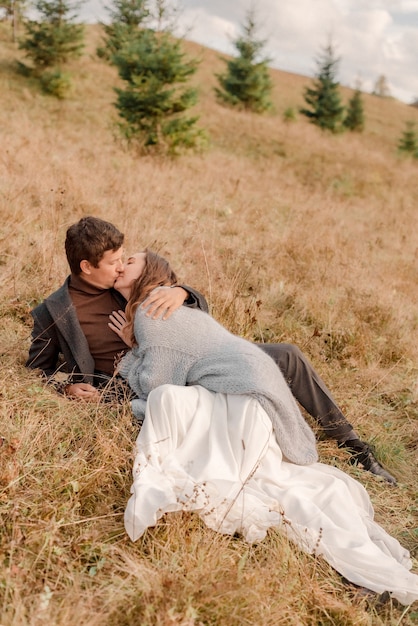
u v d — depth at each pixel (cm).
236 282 537
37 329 362
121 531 268
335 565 267
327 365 475
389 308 574
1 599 221
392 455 381
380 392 456
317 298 564
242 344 327
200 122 2112
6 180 705
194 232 676
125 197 759
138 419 327
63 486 280
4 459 280
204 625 227
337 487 297
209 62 3541
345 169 1944
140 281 338
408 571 264
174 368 323
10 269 488
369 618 251
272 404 307
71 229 343
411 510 331
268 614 234
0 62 2239
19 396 336
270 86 2573
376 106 4388
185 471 287
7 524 253
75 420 330
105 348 361
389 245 925
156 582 234
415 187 1941
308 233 776
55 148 1079
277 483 294
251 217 856
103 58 2548
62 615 216
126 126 1409
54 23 2189
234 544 270
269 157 1947
